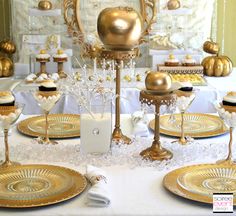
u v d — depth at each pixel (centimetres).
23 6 303
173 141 154
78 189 115
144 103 136
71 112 240
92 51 253
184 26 307
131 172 130
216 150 145
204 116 180
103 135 142
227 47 344
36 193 113
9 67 286
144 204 111
